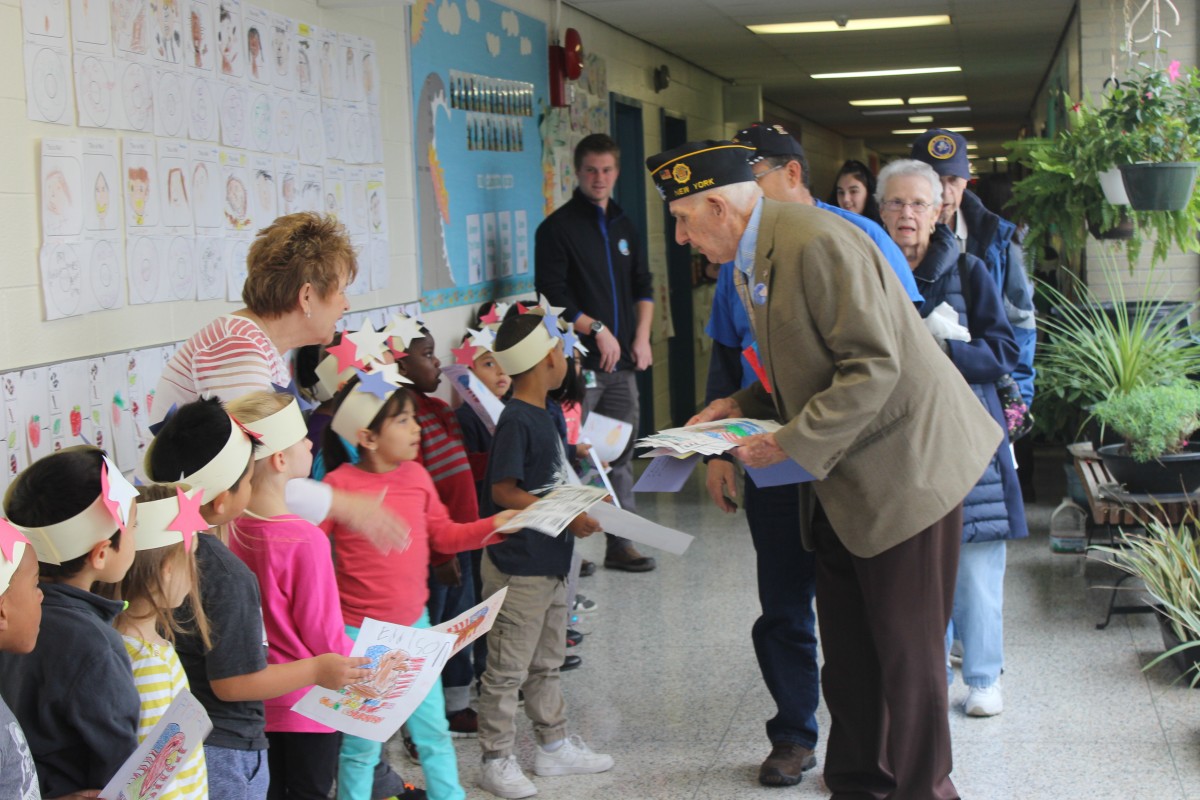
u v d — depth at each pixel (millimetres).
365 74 4500
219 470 2234
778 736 3383
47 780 1866
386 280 4664
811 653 3357
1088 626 4461
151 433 2859
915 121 17266
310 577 2439
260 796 2299
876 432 2693
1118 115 5438
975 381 3506
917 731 2811
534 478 3365
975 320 3576
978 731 3594
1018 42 9094
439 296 5172
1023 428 3721
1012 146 6129
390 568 2887
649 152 8633
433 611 3812
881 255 2701
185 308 3326
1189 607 3836
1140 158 5324
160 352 3199
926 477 2693
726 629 4637
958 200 3902
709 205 2762
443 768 2957
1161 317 6133
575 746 3473
